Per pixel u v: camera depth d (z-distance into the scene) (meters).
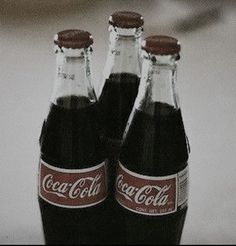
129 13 0.68
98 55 0.99
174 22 1.20
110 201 0.65
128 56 0.68
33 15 1.20
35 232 0.65
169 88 0.62
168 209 0.63
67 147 0.62
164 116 0.62
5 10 1.21
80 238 0.63
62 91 0.63
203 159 0.78
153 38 0.61
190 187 0.73
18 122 0.84
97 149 0.63
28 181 0.73
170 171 0.62
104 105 0.68
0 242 0.63
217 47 1.09
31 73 0.97
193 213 0.68
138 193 0.62
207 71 1.00
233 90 0.95
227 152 0.80
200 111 0.89
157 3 1.31
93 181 0.63
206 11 1.27
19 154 0.77
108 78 0.69
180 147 0.63
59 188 0.63
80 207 0.63
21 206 0.69
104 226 0.63
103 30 1.12
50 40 1.09
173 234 0.64
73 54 0.61
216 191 0.72
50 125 0.63
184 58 1.04
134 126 0.63
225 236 0.66
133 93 0.68
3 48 1.05
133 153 0.62
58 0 1.25
